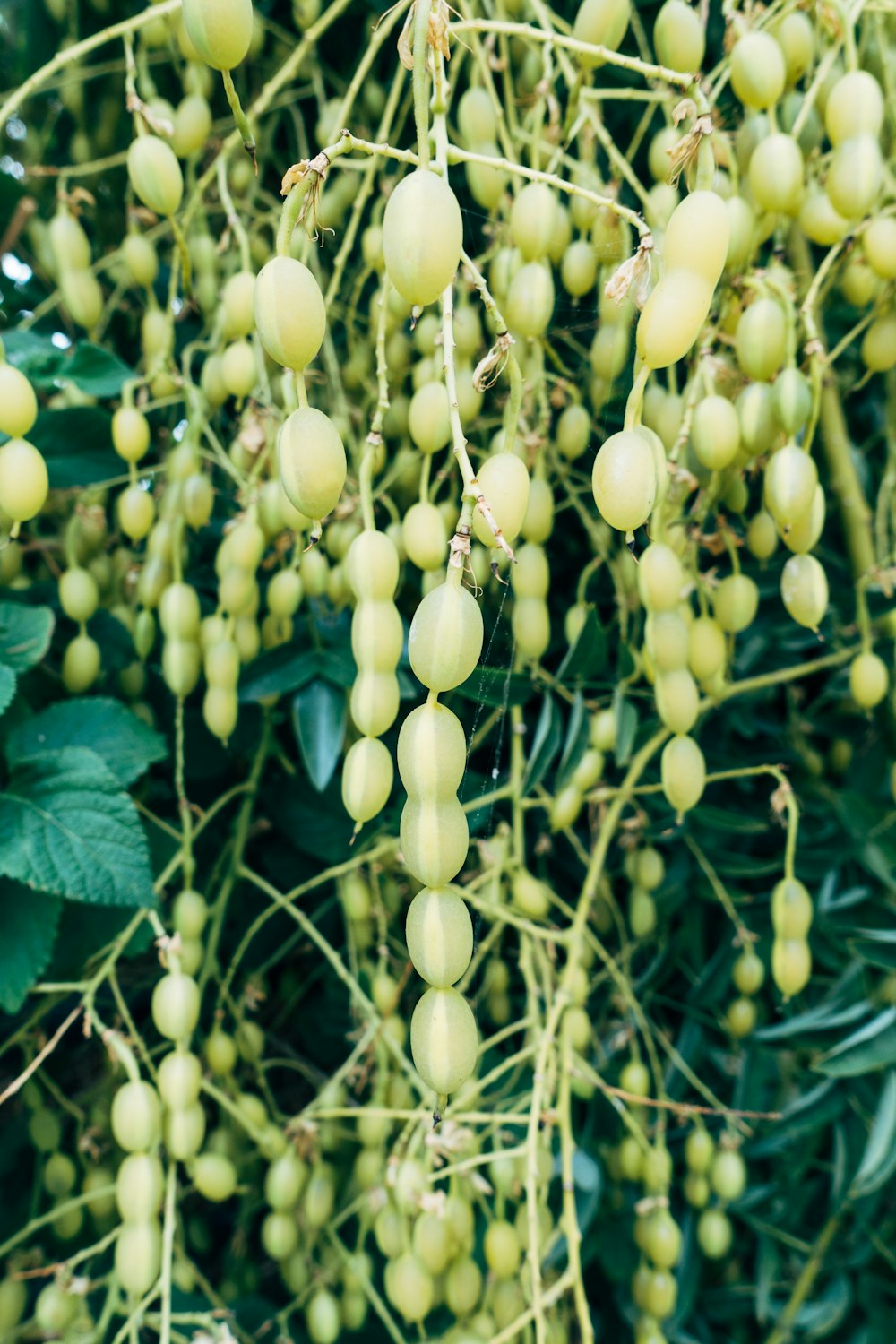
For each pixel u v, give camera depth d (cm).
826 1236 42
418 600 40
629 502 24
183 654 34
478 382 24
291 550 36
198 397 35
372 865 39
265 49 43
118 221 46
